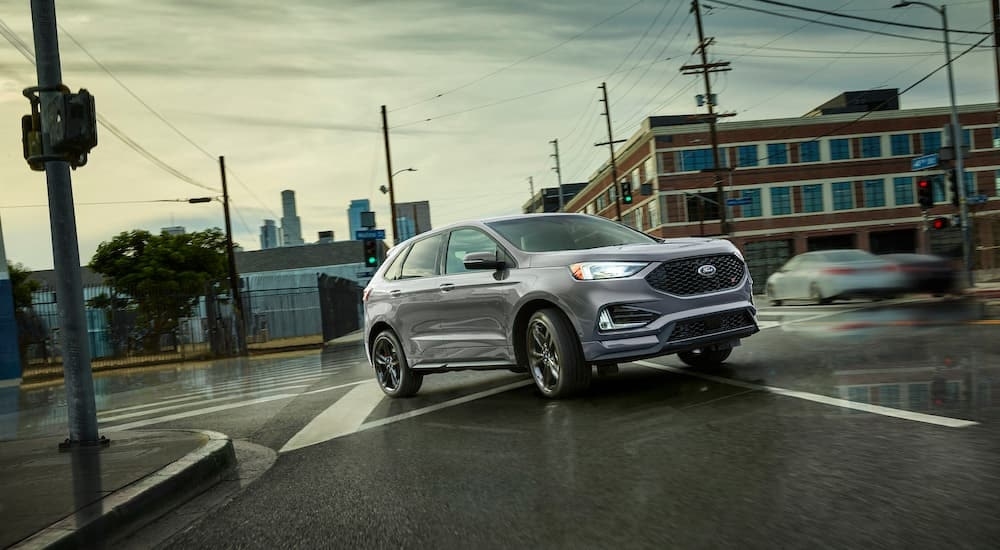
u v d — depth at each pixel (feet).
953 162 78.18
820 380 19.17
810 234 171.12
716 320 20.04
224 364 67.31
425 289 24.40
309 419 22.58
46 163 18.65
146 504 12.97
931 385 17.16
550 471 13.15
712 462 12.55
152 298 82.48
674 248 20.24
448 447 16.15
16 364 55.26
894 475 10.83
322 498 13.00
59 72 18.74
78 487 13.91
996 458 11.16
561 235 22.88
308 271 221.25
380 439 17.98
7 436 27.04
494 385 25.79
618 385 21.94
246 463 17.04
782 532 9.11
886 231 173.47
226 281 109.40
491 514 11.02
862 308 46.68
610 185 216.95
